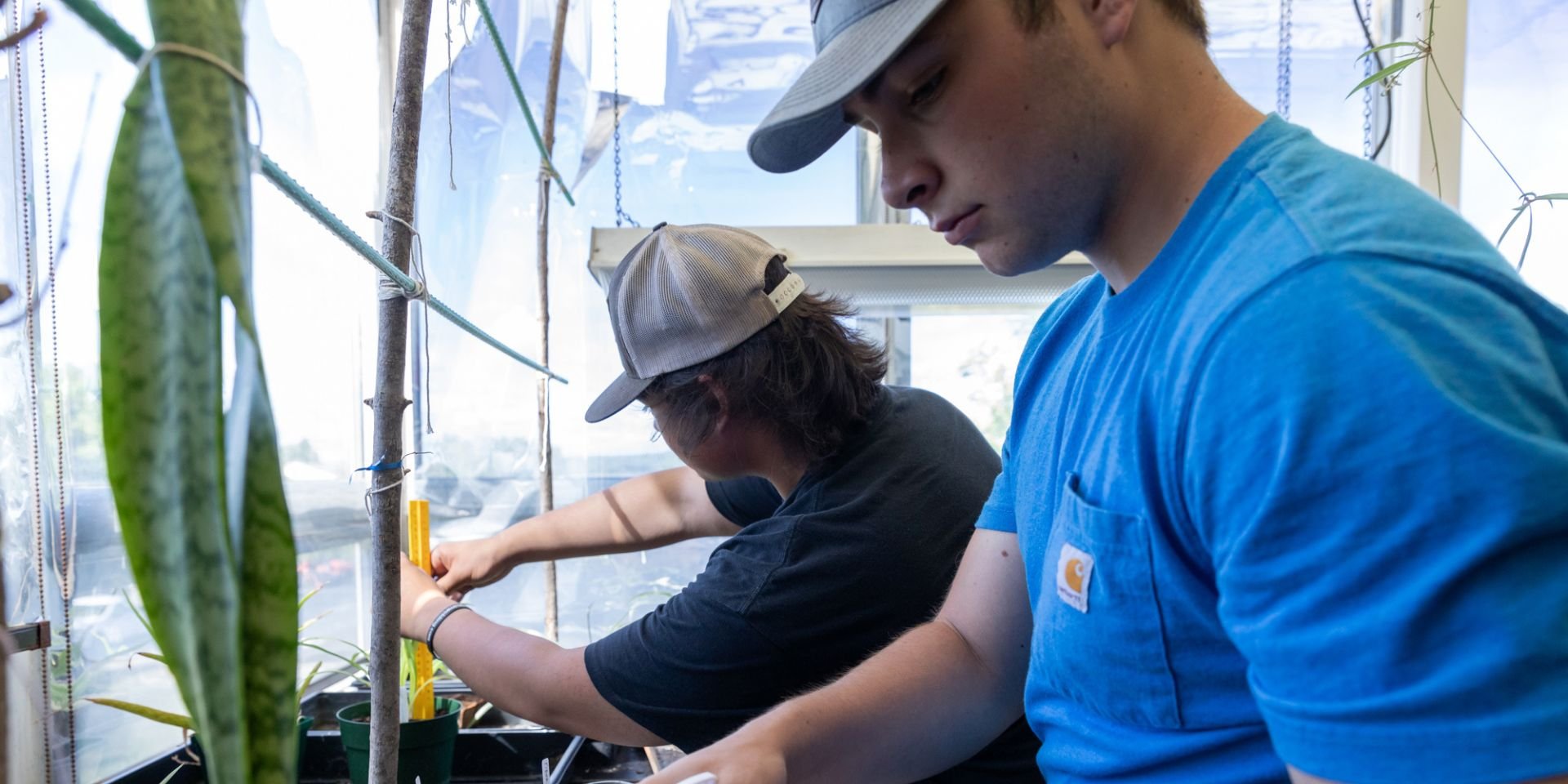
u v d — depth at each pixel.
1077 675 0.60
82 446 0.99
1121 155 0.54
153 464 0.23
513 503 1.77
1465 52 1.61
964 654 0.82
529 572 1.81
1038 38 0.49
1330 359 0.39
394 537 0.70
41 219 0.87
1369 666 0.37
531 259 1.75
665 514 1.30
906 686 0.80
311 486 1.48
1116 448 0.55
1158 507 0.51
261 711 0.25
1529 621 0.35
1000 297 1.46
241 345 0.23
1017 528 0.76
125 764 1.09
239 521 0.25
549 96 1.39
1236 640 0.44
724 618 0.87
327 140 1.51
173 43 0.23
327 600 1.54
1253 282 0.44
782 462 1.01
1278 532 0.40
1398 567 0.37
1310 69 1.69
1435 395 0.37
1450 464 0.36
